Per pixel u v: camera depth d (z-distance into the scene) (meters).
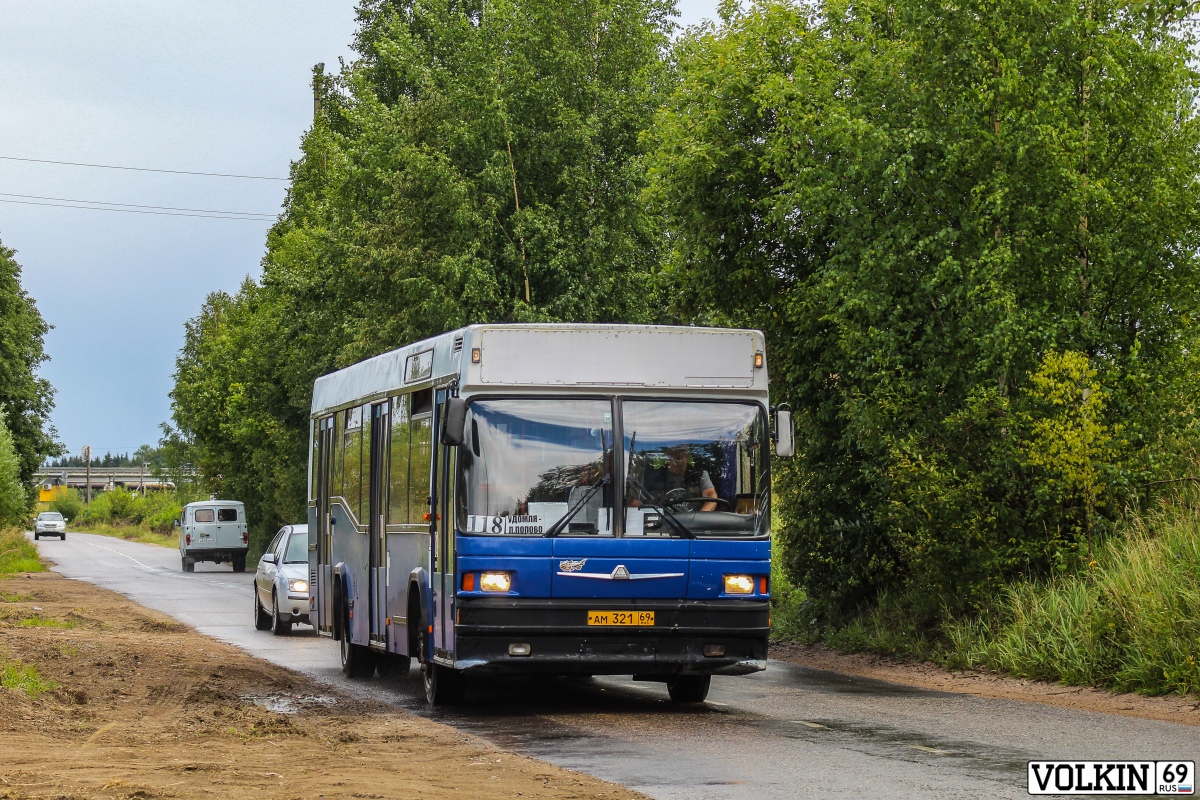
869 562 26.11
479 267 42.66
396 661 22.88
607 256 45.00
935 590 23.20
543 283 45.09
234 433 81.75
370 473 21.42
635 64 47.38
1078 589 20.03
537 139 45.25
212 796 10.43
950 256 22.38
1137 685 17.84
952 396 23.45
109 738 14.13
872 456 25.16
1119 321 23.11
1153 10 23.02
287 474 70.62
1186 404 21.78
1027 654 20.00
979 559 21.81
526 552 16.09
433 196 43.16
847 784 11.39
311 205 67.81
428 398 18.22
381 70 61.50
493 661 15.90
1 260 97.75
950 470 22.19
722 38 27.06
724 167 26.81
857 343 23.67
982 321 22.31
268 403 71.25
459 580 16.05
